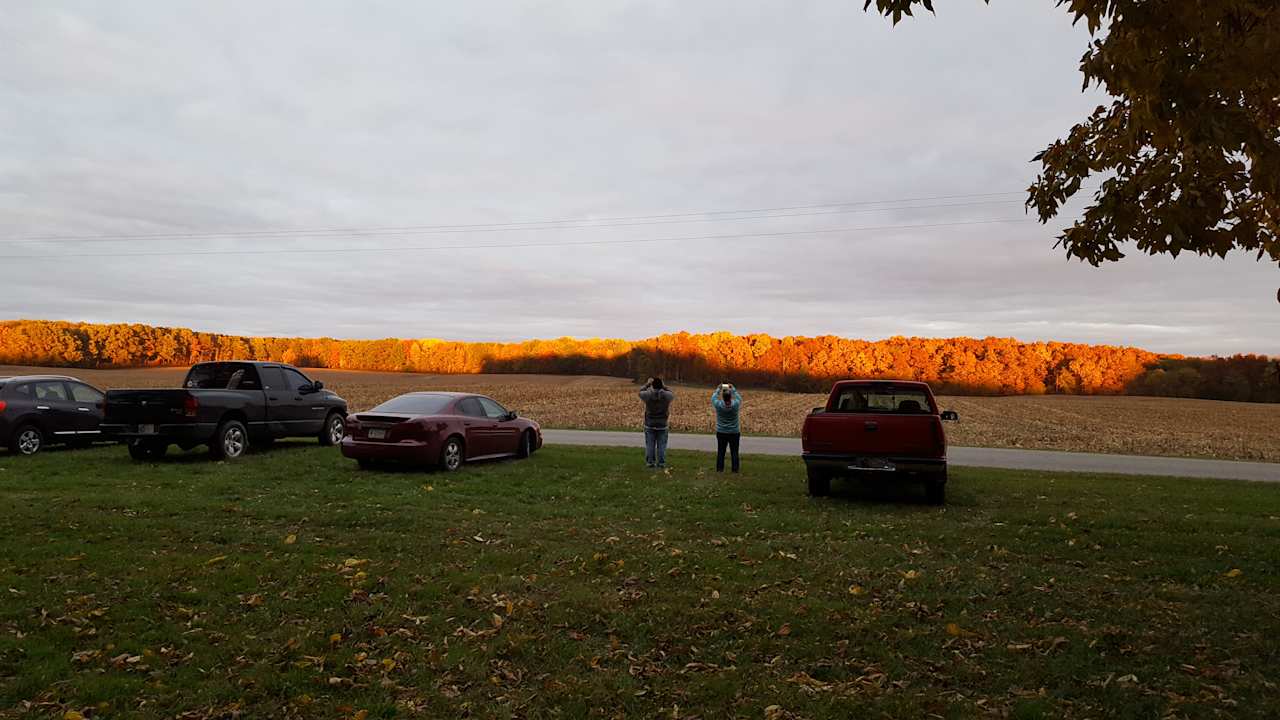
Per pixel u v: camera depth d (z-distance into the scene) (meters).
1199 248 4.78
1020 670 4.52
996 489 12.69
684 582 6.44
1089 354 88.38
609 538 8.15
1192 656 4.76
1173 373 84.94
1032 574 6.81
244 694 4.08
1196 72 3.84
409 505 9.99
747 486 12.52
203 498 10.05
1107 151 5.34
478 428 14.62
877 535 8.57
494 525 8.78
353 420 13.57
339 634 4.97
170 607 5.49
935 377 90.81
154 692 4.10
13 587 5.81
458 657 4.64
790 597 6.00
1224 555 7.68
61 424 15.91
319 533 8.14
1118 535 8.62
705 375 98.31
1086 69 4.27
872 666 4.58
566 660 4.66
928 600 5.95
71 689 4.07
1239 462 22.14
